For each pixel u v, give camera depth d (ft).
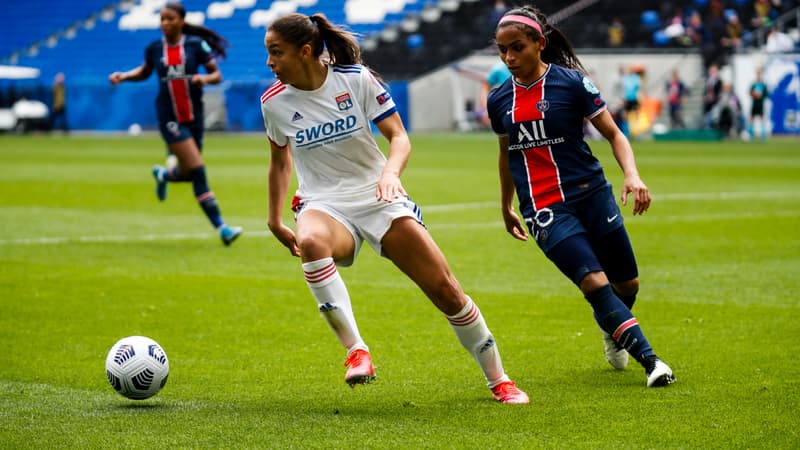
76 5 379.55
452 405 42.93
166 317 63.46
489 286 74.18
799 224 107.45
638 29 327.67
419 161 204.95
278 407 42.88
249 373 49.57
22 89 347.15
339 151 43.52
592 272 45.62
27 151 240.53
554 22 47.67
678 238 97.81
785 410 41.01
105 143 276.00
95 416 41.37
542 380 47.50
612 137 46.34
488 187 151.64
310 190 44.62
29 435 38.55
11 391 45.83
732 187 150.10
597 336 57.57
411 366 50.83
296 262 85.76
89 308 66.13
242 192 146.20
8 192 145.18
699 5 331.98
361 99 43.04
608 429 38.63
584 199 46.73
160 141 284.61
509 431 38.55
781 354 51.80
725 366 49.26
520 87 47.06
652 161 201.98
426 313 64.69
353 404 43.39
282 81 42.91
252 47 349.00
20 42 379.14
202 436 38.27
